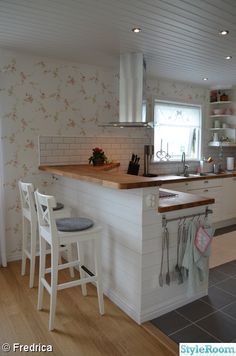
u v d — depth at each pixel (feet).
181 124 15.44
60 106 11.19
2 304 7.68
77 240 6.79
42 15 7.09
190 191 13.48
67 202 10.34
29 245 10.85
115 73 12.40
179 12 6.96
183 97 15.12
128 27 7.82
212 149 16.85
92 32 8.18
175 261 7.42
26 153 10.67
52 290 6.55
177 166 15.34
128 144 13.24
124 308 7.44
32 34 8.36
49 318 7.09
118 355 5.90
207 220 7.82
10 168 10.42
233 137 16.28
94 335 6.50
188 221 7.49
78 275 9.43
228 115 16.03
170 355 5.91
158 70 12.37
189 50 9.74
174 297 7.55
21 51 9.96
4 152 10.25
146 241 6.80
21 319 7.04
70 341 6.30
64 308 7.52
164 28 7.89
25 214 8.97
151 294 7.07
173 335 6.53
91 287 8.68
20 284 8.82
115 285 7.82
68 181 10.12
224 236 13.64
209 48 9.52
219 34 8.32
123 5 6.58
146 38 8.63
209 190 14.28
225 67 11.91
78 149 11.77
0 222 10.03
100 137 12.32
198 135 16.19
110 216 7.84
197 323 6.97
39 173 11.02
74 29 7.94
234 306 7.72
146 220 6.73
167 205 7.00
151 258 6.95
